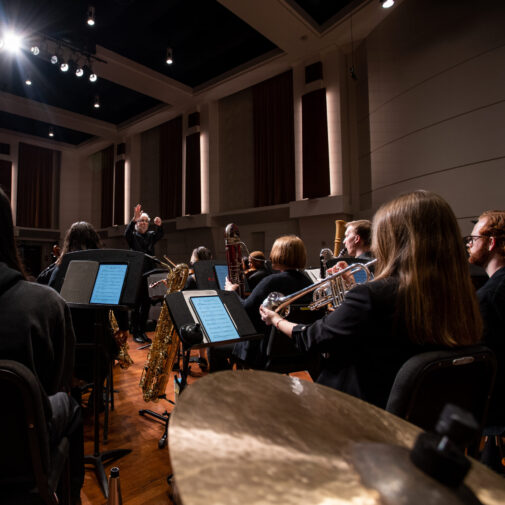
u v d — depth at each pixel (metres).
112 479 0.94
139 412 2.46
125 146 11.45
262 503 0.31
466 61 4.74
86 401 2.70
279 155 7.95
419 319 0.92
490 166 4.47
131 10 6.58
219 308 1.48
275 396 0.57
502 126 4.36
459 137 4.81
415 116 5.41
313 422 0.50
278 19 6.13
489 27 4.49
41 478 0.87
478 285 2.02
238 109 8.91
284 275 1.95
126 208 11.31
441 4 5.05
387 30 5.97
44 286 1.00
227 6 5.84
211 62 8.13
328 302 1.59
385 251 1.07
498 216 1.51
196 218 9.18
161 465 1.84
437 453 0.33
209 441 0.41
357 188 6.76
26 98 9.36
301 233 7.35
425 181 5.25
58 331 1.00
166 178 10.23
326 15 6.52
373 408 0.57
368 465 0.37
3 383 0.83
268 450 0.41
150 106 10.19
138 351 4.16
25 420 0.85
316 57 7.14
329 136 6.94
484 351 0.91
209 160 9.09
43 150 12.31
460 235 1.01
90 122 10.55
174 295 1.42
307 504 0.31
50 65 8.07
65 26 6.70
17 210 11.68
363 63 6.61
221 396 0.54
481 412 0.96
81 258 1.83
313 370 1.97
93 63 7.47
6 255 0.98
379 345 1.00
